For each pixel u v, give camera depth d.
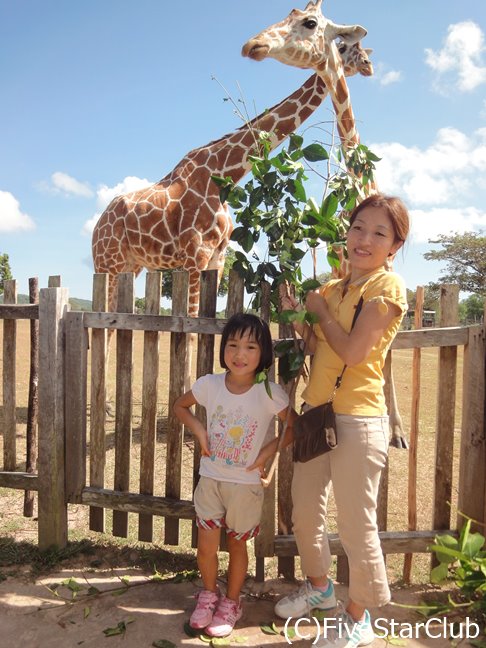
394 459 4.49
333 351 2.03
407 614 2.33
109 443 4.86
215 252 5.59
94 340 2.76
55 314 2.66
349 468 1.96
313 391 2.08
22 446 4.75
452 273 31.02
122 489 2.77
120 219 5.55
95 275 2.75
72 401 2.74
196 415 2.69
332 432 1.93
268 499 2.49
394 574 2.67
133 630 2.17
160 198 5.28
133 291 2.69
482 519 2.49
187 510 2.64
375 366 1.98
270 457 2.39
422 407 6.41
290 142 2.38
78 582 2.51
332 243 2.24
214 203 5.25
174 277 2.60
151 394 2.70
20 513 3.28
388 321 1.87
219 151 5.34
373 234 1.99
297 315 1.95
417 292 2.55
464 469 2.48
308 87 5.48
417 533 2.52
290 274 2.18
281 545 2.51
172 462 2.70
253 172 2.29
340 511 2.01
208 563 2.19
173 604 2.36
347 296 2.03
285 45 4.37
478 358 2.44
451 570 2.48
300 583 2.55
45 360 2.68
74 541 2.88
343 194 2.49
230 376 2.24
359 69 5.19
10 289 3.00
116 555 2.77
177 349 2.65
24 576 2.55
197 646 2.09
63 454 2.76
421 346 2.46
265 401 2.15
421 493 3.74
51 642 2.10
